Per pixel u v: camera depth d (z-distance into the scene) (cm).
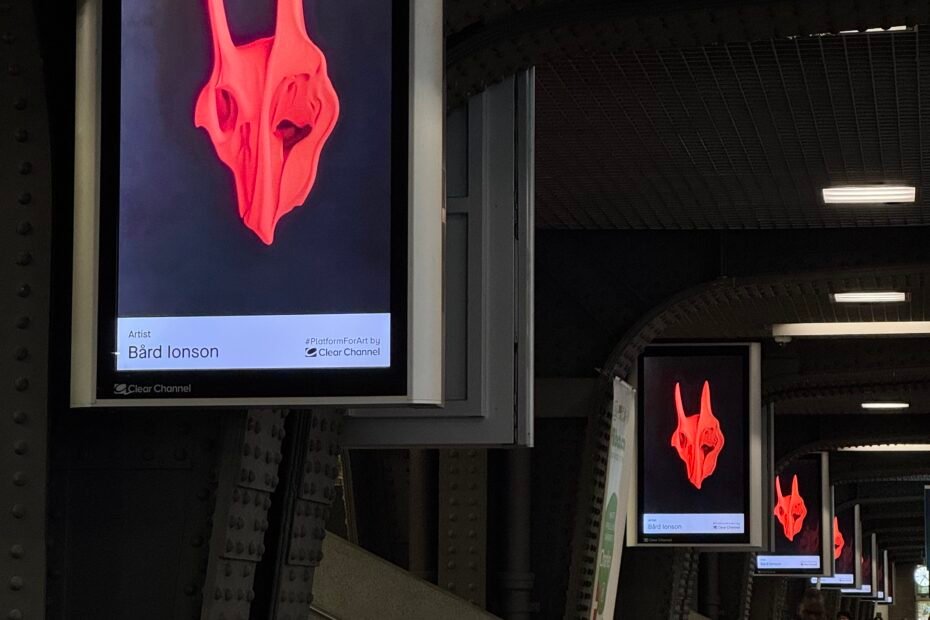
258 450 960
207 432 956
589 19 1241
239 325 874
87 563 955
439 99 877
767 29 1248
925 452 4912
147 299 880
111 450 962
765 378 3103
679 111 1598
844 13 1233
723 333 2770
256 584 1066
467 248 1237
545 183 1878
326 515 1115
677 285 2144
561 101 1572
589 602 1928
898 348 3081
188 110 895
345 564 1698
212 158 888
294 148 880
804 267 2153
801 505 4119
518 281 1230
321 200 873
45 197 935
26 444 927
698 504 2367
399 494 2173
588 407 2003
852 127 1644
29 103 938
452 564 1883
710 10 1240
